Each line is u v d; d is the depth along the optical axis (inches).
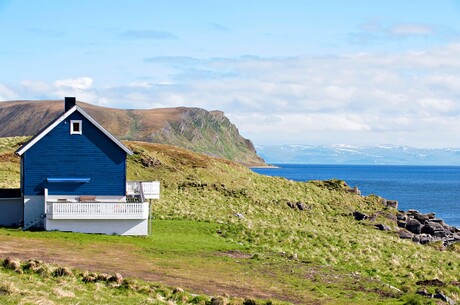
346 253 2000.5
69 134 1924.2
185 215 2337.6
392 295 1363.2
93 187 1937.7
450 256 2402.8
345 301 1243.2
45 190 1877.5
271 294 1243.8
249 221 2362.2
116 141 1947.6
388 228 2906.0
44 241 1627.7
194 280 1300.4
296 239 2106.3
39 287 1027.9
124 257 1503.4
